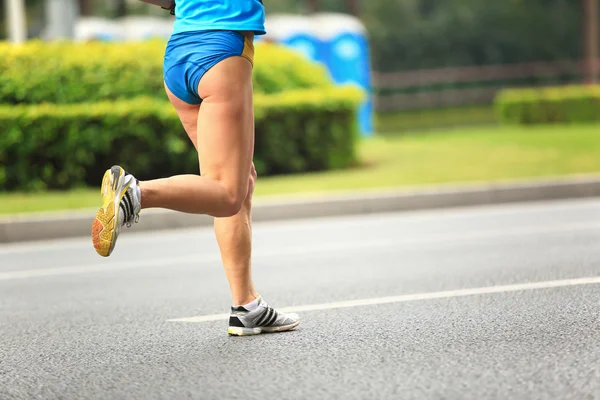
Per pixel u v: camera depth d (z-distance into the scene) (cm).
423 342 1203
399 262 2070
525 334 1226
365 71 6019
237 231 1268
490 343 1180
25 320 1552
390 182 3550
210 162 1150
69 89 3794
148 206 1093
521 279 1716
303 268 2047
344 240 2538
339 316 1427
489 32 13075
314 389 990
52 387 1066
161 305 1641
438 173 3750
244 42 1170
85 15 6606
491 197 3344
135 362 1170
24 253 2609
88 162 3656
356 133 4125
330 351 1170
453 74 11838
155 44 4091
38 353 1264
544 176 3597
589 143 4575
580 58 13125
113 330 1415
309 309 1509
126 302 1698
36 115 3584
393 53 13300
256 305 1291
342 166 4084
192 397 984
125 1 11131
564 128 5891
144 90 3872
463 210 3206
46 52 3878
